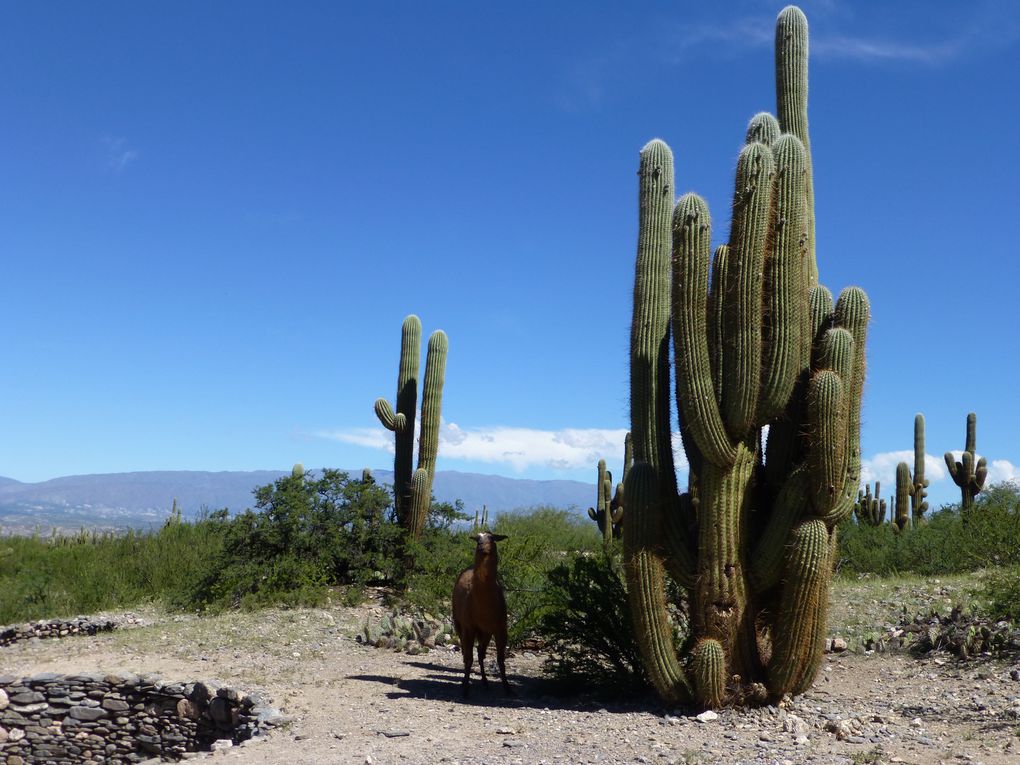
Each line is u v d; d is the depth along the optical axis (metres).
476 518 25.02
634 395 9.80
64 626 16.66
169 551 22.16
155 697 11.44
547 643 11.33
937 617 12.60
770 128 10.00
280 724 9.59
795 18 11.49
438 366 19.12
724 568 9.17
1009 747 7.61
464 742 8.52
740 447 9.16
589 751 7.97
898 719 8.83
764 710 9.08
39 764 11.64
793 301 9.01
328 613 16.25
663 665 9.30
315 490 18.66
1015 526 17.91
